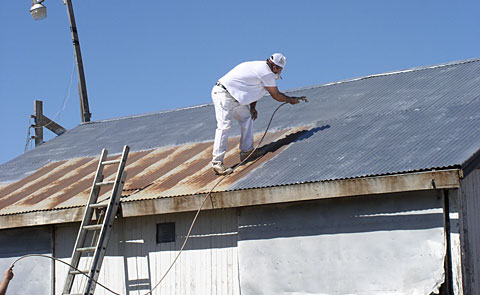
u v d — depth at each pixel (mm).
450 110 9719
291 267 8938
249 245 9273
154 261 10117
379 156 8734
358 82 12758
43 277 10898
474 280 8086
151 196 9688
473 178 8484
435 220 8016
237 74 9977
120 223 10469
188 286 9805
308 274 8797
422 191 8133
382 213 8367
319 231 8789
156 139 12773
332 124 10617
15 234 11219
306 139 10281
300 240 8914
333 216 8711
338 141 9781
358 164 8672
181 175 10352
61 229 10883
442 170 7730
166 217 10125
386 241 8305
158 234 10172
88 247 10047
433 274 7934
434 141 8711
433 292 7883
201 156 11078
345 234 8594
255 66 10000
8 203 11188
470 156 7859
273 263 9070
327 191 8414
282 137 10719
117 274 10375
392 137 9312
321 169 8875
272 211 9164
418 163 8094
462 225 8055
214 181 9641
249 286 9203
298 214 8969
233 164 10195
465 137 8555
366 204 8492
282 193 8711
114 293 9758
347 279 8516
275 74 10258
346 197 8633
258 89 10062
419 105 10320
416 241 8102
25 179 12438
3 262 11227
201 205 9242
